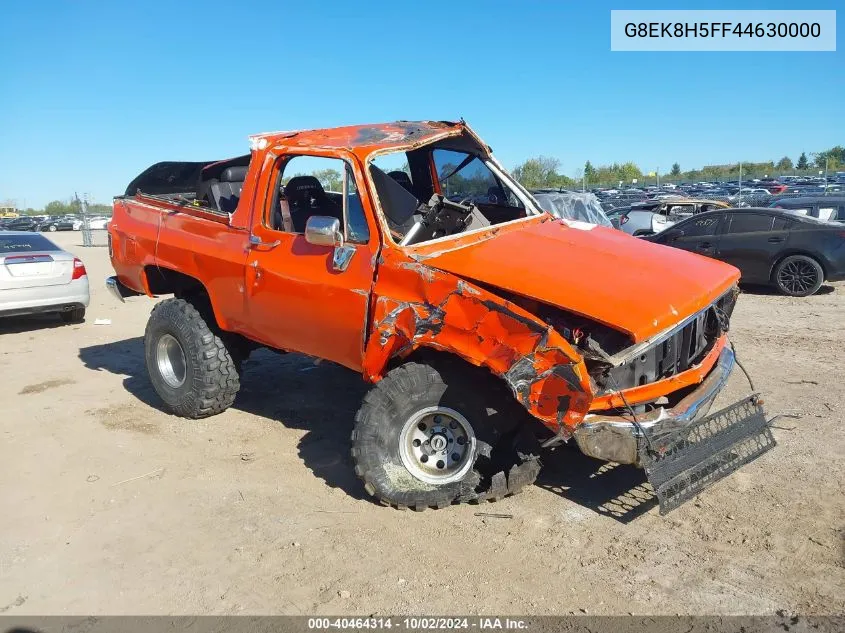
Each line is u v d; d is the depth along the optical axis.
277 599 3.40
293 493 4.54
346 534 3.99
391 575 3.57
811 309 10.39
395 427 4.17
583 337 3.69
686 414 3.79
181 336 5.75
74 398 6.64
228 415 6.06
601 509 4.20
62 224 54.84
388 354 4.20
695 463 3.79
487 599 3.34
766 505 4.13
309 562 3.71
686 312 3.75
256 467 4.96
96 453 5.26
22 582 3.60
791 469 4.59
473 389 3.99
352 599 3.38
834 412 5.61
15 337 9.62
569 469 4.77
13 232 10.49
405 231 4.64
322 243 4.37
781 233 11.73
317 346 4.80
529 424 3.98
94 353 8.55
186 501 4.46
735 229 12.26
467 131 5.32
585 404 3.52
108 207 56.84
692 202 17.48
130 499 4.50
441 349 3.93
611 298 3.66
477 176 5.65
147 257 6.07
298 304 4.72
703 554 3.66
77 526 4.17
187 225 5.71
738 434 4.09
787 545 3.70
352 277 4.37
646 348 3.57
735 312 10.27
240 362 6.09
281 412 6.11
